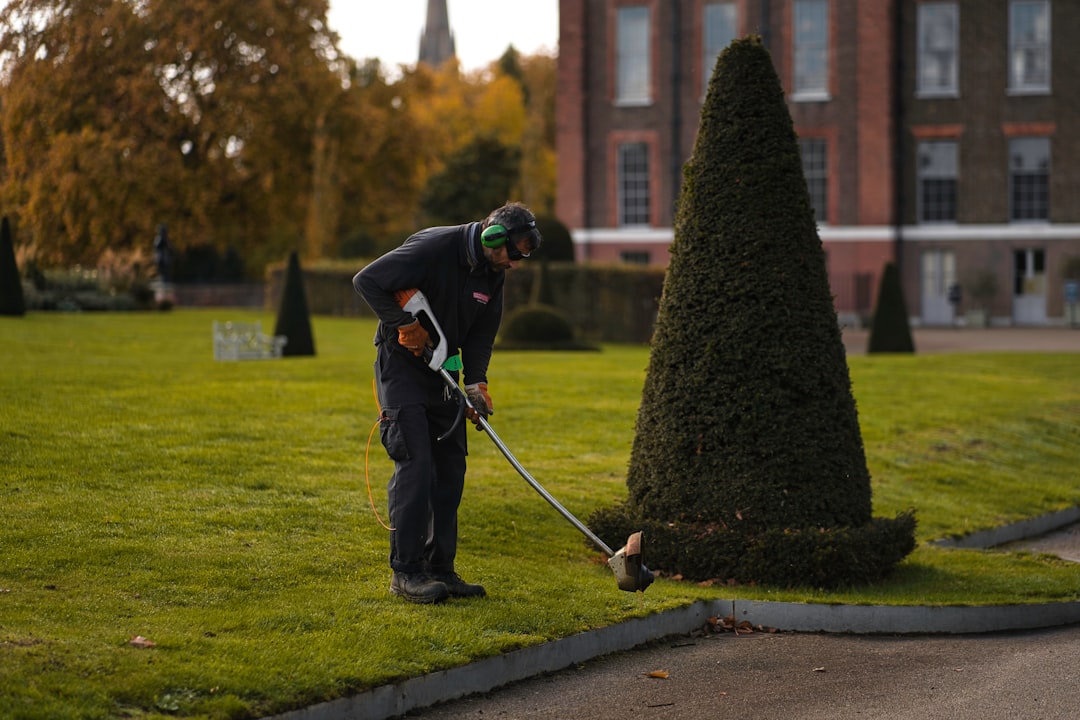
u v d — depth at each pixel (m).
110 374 13.09
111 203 34.94
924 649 5.87
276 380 13.48
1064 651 5.85
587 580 6.39
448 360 5.70
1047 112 36.75
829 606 6.22
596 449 10.55
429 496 5.61
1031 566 7.51
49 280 30.06
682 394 7.14
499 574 6.25
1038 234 36.75
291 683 4.44
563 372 16.06
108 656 4.43
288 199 41.75
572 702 4.87
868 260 37.16
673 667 5.42
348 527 6.91
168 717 4.06
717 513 6.98
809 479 6.99
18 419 9.28
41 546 5.89
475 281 5.64
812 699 4.93
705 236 7.18
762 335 7.01
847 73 37.00
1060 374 18.39
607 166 38.38
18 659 4.27
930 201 37.53
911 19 37.22
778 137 7.17
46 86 34.53
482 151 50.34
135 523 6.52
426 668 4.77
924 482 10.46
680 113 37.78
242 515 6.92
